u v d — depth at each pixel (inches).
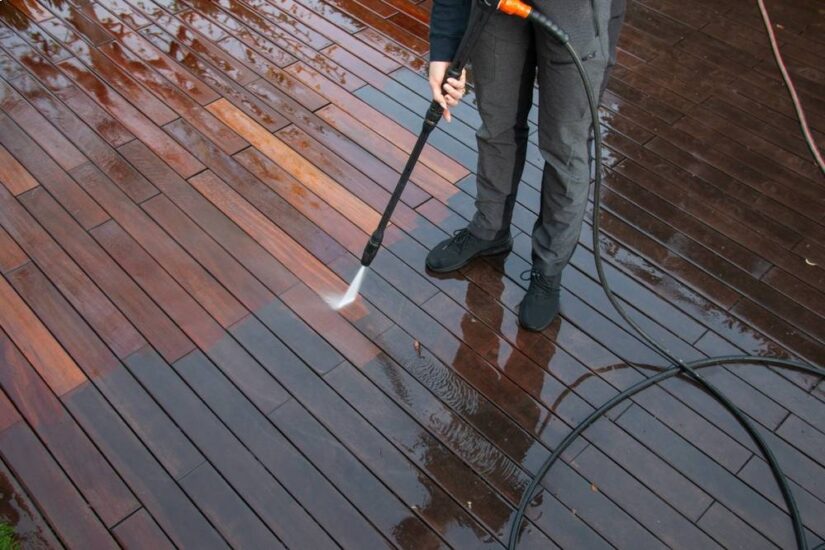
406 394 82.4
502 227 93.4
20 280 90.1
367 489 74.5
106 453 75.4
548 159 78.9
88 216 97.7
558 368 86.3
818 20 138.9
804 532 73.5
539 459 78.2
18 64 119.7
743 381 86.0
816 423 82.6
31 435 76.4
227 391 81.2
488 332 89.3
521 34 72.6
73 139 107.8
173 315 87.7
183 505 72.2
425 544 71.1
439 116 76.7
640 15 138.8
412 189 105.3
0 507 71.2
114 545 69.2
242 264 93.7
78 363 82.6
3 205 98.3
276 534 70.8
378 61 126.1
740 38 134.5
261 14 133.6
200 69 121.3
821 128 118.3
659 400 83.9
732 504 75.6
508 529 72.7
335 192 103.8
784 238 102.3
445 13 73.2
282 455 76.4
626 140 114.8
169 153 107.0
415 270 95.1
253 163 106.7
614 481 76.9
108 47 124.2
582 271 96.7
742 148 114.7
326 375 83.4
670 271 97.3
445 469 76.6
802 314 93.2
